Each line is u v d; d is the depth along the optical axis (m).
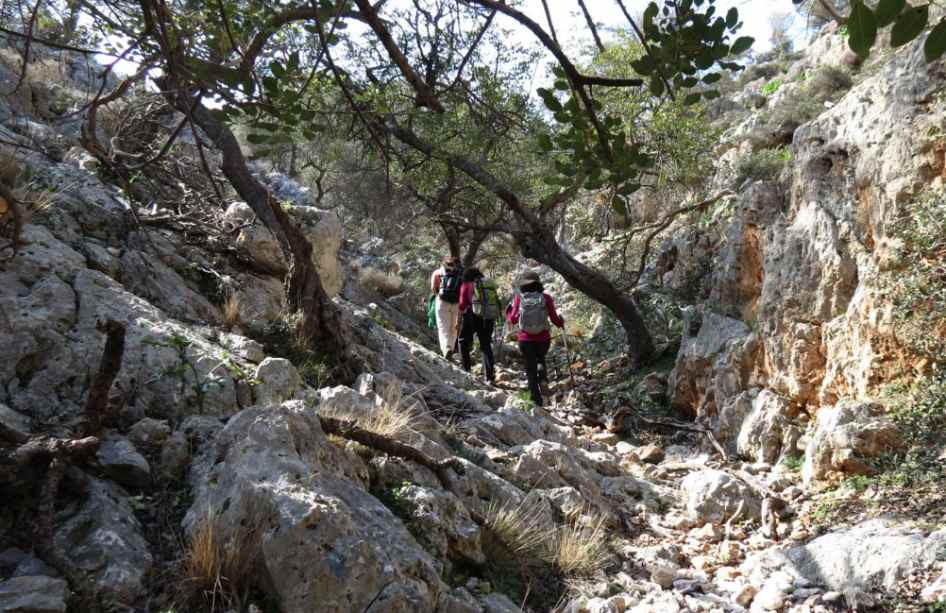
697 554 4.71
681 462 6.83
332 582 2.82
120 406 3.68
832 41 15.84
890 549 3.86
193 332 4.86
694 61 1.66
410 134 3.94
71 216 5.50
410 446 4.28
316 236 7.65
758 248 7.46
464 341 9.70
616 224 13.36
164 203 6.89
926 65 5.48
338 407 4.63
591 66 10.39
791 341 6.36
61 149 6.77
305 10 1.78
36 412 3.58
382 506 3.45
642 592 4.06
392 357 7.55
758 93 17.73
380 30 1.79
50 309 4.10
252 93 1.70
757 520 5.05
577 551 4.22
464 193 10.82
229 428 3.61
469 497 4.41
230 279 6.22
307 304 6.18
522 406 7.36
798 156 6.80
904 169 5.47
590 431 7.96
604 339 11.38
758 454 6.35
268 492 3.04
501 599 3.59
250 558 2.93
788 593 3.89
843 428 5.18
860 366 5.61
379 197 15.59
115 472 3.32
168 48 1.61
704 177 12.14
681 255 10.96
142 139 6.97
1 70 7.38
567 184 1.99
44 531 2.85
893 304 5.19
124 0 2.08
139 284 5.36
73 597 2.68
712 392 7.48
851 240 6.00
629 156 1.94
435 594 3.14
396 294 14.16
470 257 13.77
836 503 4.86
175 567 2.95
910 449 4.89
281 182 11.89
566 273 9.64
